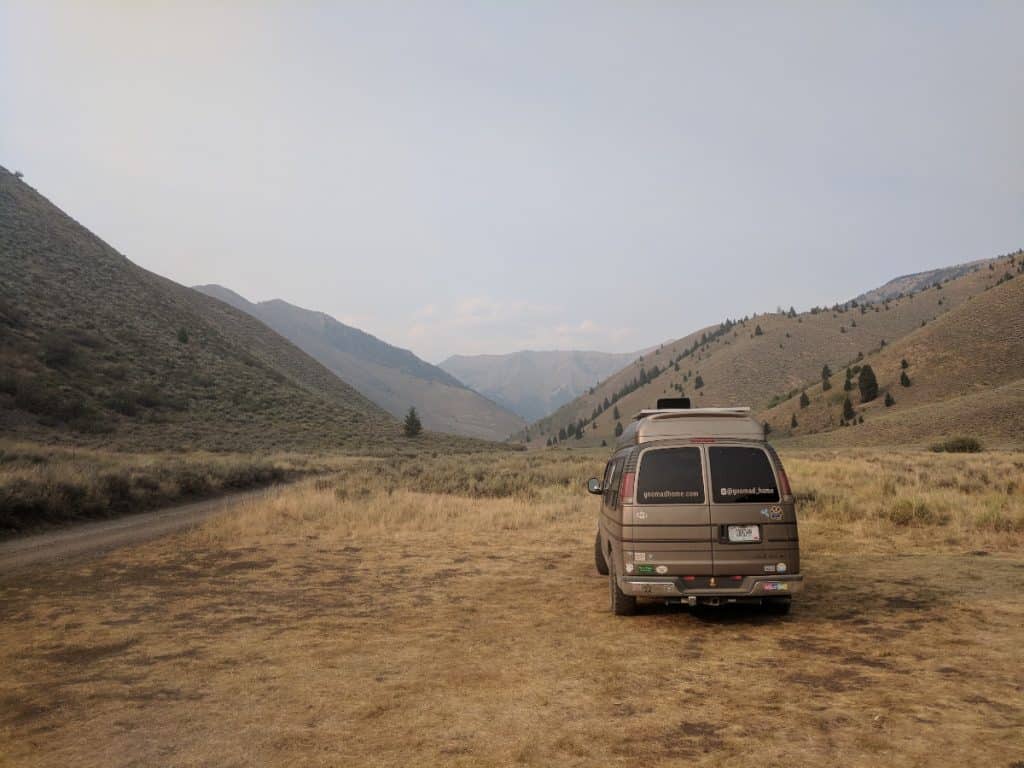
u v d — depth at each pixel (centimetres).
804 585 905
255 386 8169
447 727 444
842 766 366
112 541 1459
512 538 1456
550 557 1225
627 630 712
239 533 1552
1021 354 15212
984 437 8844
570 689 518
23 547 1382
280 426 7056
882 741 398
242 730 446
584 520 1695
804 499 1741
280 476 3522
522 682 539
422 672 572
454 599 891
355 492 2275
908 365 17138
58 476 1973
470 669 578
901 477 2195
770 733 418
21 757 407
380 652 639
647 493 719
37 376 5525
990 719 427
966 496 1658
